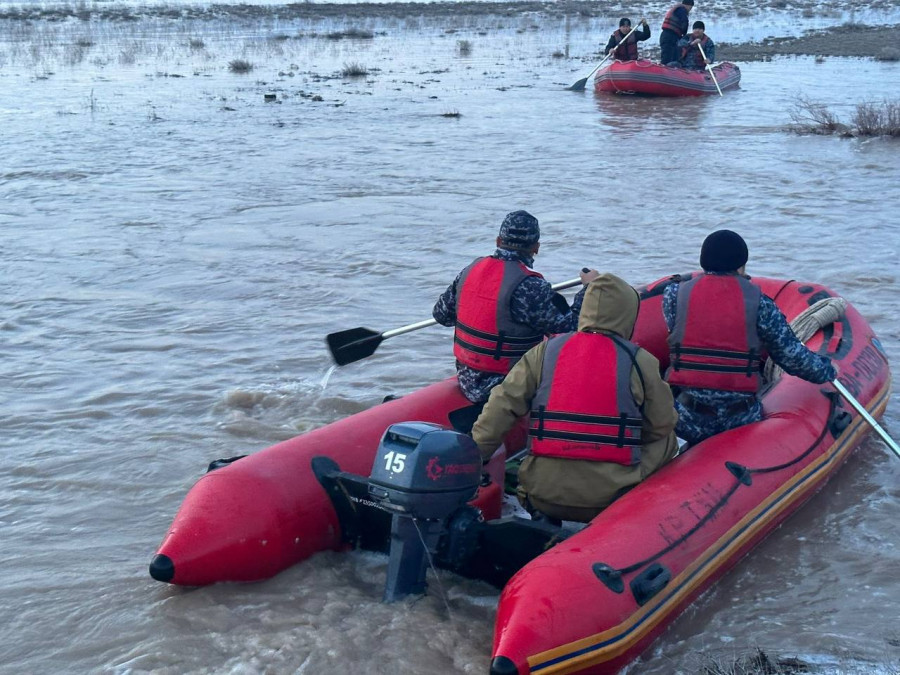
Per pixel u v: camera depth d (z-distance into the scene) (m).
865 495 4.95
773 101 20.17
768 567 4.29
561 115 18.67
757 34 36.38
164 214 11.15
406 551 3.85
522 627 3.23
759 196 11.67
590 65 27.72
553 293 4.63
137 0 56.38
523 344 4.67
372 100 20.53
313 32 38.47
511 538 3.87
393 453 3.74
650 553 3.68
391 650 3.57
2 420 5.89
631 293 4.04
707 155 14.36
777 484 4.44
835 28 37.34
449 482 3.74
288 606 3.86
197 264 9.23
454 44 34.44
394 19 45.38
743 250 4.65
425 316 7.80
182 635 3.68
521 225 4.66
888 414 5.95
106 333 7.44
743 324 4.58
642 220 10.64
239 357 6.94
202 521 3.94
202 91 21.91
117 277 8.84
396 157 14.36
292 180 12.86
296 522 4.11
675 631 3.82
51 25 40.34
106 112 18.70
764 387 5.39
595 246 9.66
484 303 4.66
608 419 3.94
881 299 7.94
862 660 3.55
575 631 3.29
